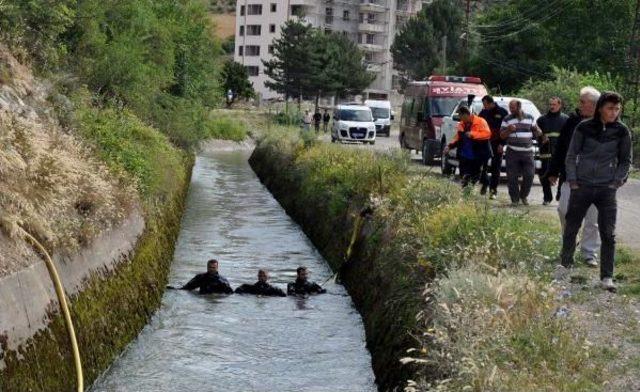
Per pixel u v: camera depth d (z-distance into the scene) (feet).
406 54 388.37
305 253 75.72
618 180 39.27
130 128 82.48
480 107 90.38
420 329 35.27
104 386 39.81
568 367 28.84
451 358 28.63
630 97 147.23
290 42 337.31
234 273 66.33
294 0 426.10
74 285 40.47
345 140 172.04
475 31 260.42
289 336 49.26
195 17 145.48
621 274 41.96
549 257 42.09
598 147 39.50
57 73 74.08
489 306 31.81
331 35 363.97
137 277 52.54
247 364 44.06
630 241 51.52
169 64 114.52
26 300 33.99
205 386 40.55
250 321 52.47
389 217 57.67
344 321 52.54
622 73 200.54
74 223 43.55
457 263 38.86
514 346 29.40
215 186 131.54
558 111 66.74
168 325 51.21
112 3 98.73
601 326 33.78
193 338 48.52
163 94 120.26
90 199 48.29
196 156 187.42
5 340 31.12
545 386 26.86
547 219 56.59
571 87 160.25
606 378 28.09
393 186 67.87
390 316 42.52
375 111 223.10
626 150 39.45
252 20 442.50
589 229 43.80
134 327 48.24
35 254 36.96
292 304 56.90
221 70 167.22
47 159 44.52
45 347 34.47
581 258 44.37
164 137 100.12
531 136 66.49
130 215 56.49
